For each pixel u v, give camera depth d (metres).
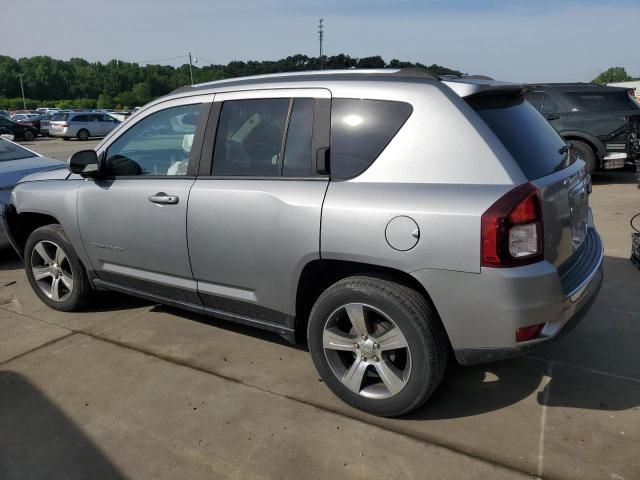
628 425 2.83
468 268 2.51
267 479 2.52
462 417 2.94
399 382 2.82
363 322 2.85
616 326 3.96
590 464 2.54
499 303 2.50
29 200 4.37
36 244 4.48
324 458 2.64
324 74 3.14
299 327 3.23
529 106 3.28
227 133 3.35
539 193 2.53
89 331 4.15
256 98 3.27
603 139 9.41
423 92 2.76
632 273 5.00
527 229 2.48
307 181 2.99
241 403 3.13
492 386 3.24
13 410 3.12
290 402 3.12
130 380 3.42
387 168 2.77
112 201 3.80
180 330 4.13
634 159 9.20
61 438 2.86
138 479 2.55
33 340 4.02
